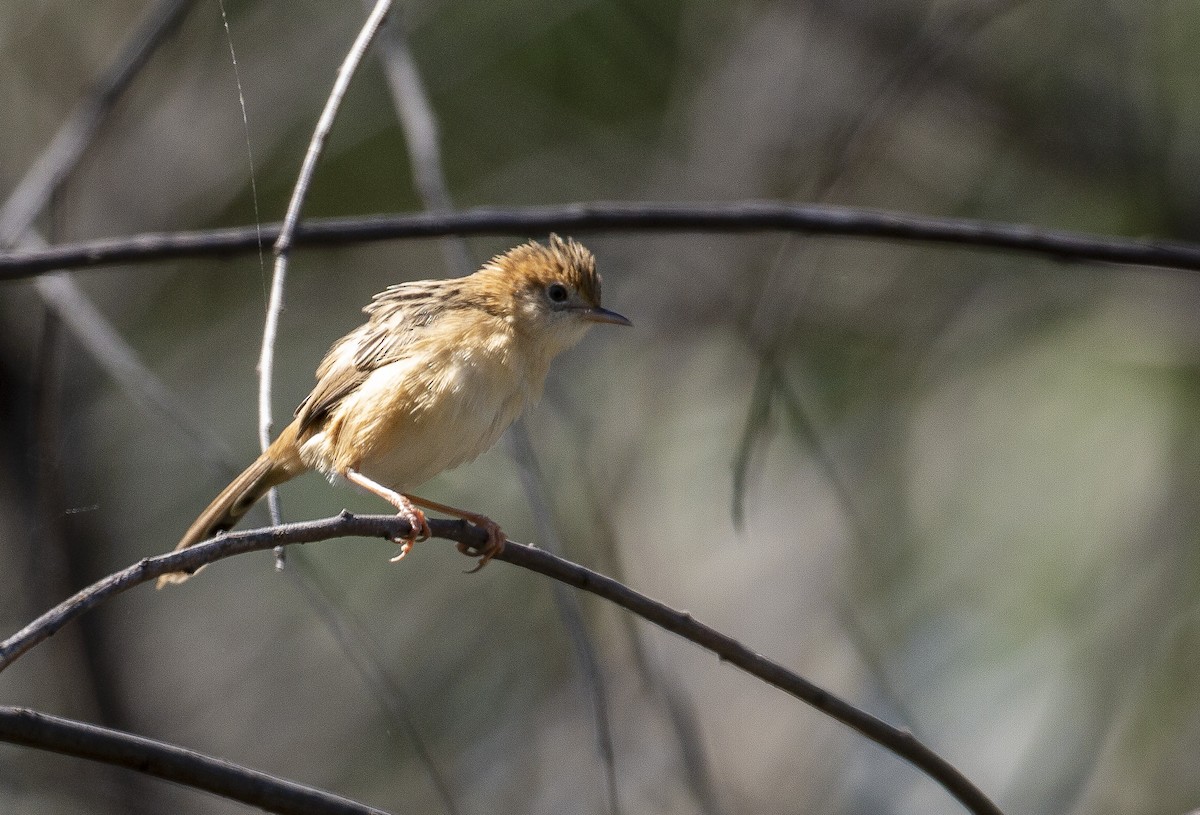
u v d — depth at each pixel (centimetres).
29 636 432
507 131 1398
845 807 1193
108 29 1439
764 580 1265
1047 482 1307
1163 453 1278
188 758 463
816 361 1369
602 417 1333
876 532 1280
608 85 1398
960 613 1276
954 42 1023
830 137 1249
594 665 692
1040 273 1368
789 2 1323
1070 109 1331
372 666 688
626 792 1051
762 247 1366
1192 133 1307
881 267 1391
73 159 858
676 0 1362
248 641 1415
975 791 605
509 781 1247
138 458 1402
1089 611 1259
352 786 1315
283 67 1359
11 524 1195
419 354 753
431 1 1338
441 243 1448
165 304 1438
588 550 1212
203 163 1376
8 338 1194
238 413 1405
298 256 1442
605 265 1415
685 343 1384
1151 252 812
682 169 1352
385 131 1352
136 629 1344
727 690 1242
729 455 1306
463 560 1357
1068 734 1215
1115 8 1310
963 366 1381
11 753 1173
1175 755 1202
